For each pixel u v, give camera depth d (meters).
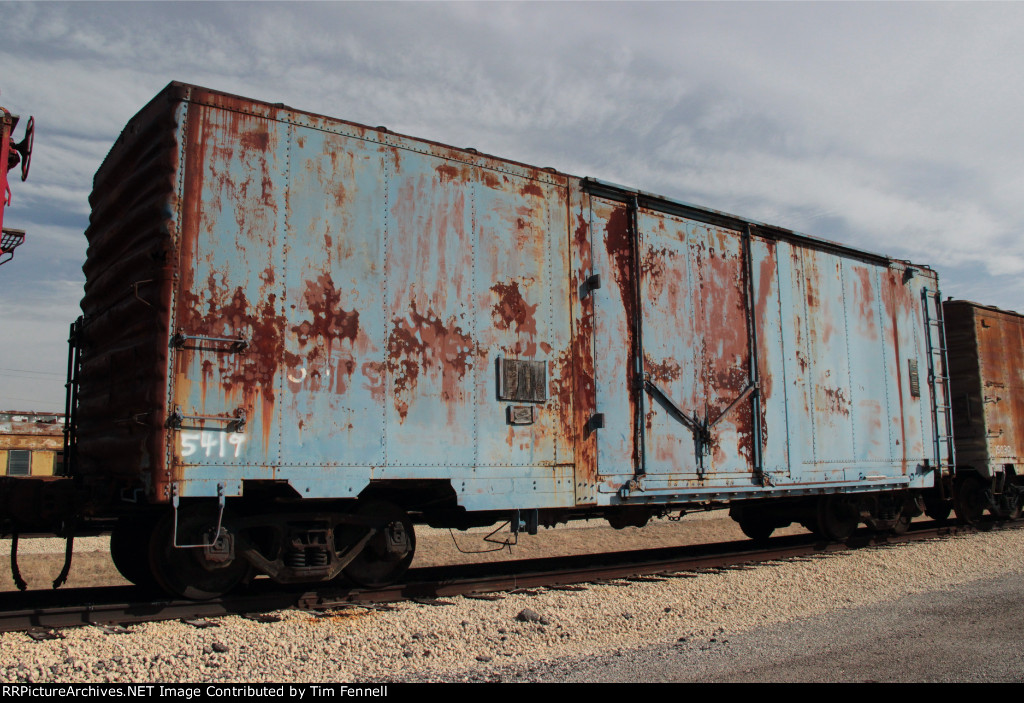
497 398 7.29
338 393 6.36
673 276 8.99
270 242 6.18
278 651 5.04
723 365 9.36
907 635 5.76
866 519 11.63
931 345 12.98
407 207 6.97
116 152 6.92
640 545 15.47
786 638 5.70
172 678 4.45
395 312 6.76
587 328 8.09
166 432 5.51
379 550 7.04
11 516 6.03
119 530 6.96
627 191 8.62
